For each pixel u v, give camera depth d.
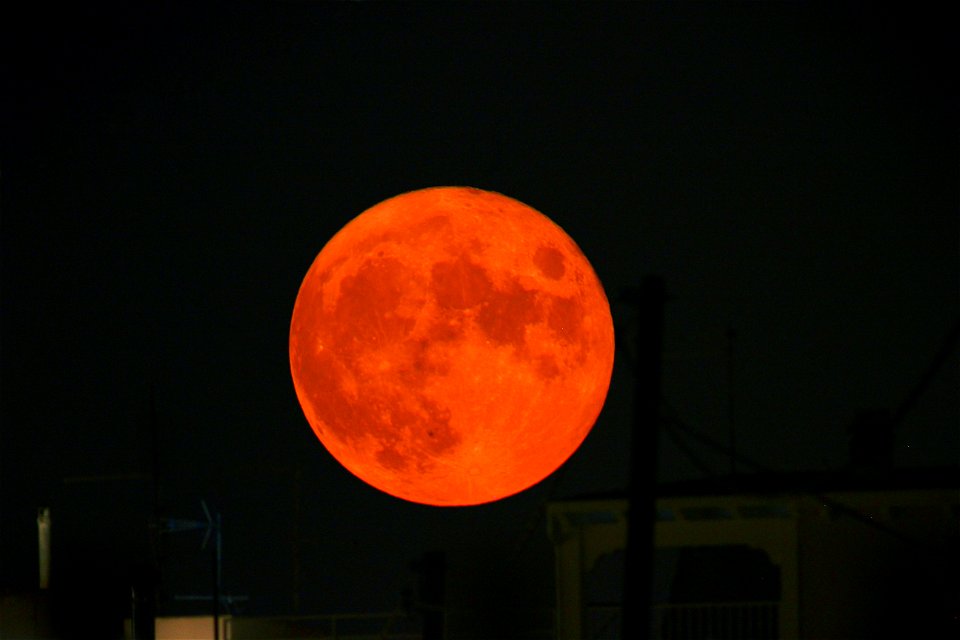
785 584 52.19
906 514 51.94
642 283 38.00
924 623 51.12
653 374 37.59
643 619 36.94
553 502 53.84
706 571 61.69
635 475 37.47
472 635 61.62
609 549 53.72
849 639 51.53
